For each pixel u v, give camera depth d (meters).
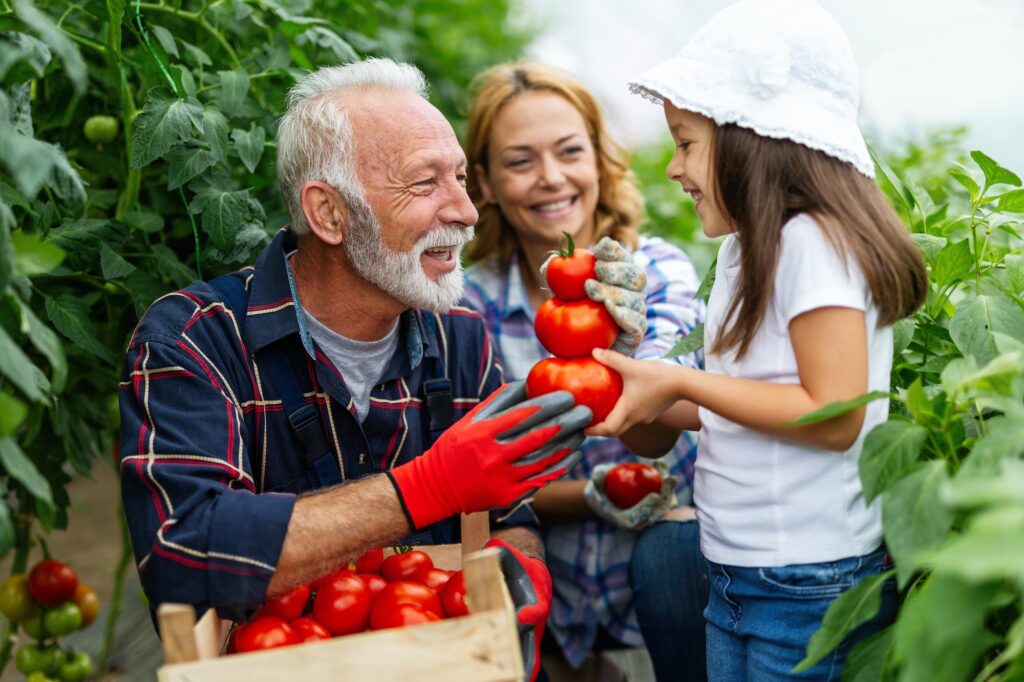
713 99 1.55
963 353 1.58
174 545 1.53
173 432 1.67
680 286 2.47
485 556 1.27
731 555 1.62
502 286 2.63
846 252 1.47
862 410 1.48
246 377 1.81
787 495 1.55
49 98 2.29
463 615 1.49
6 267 1.22
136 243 2.22
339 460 1.88
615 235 2.70
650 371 1.53
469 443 1.51
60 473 2.28
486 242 2.66
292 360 1.85
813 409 1.46
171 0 2.26
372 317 1.90
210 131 2.02
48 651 2.38
